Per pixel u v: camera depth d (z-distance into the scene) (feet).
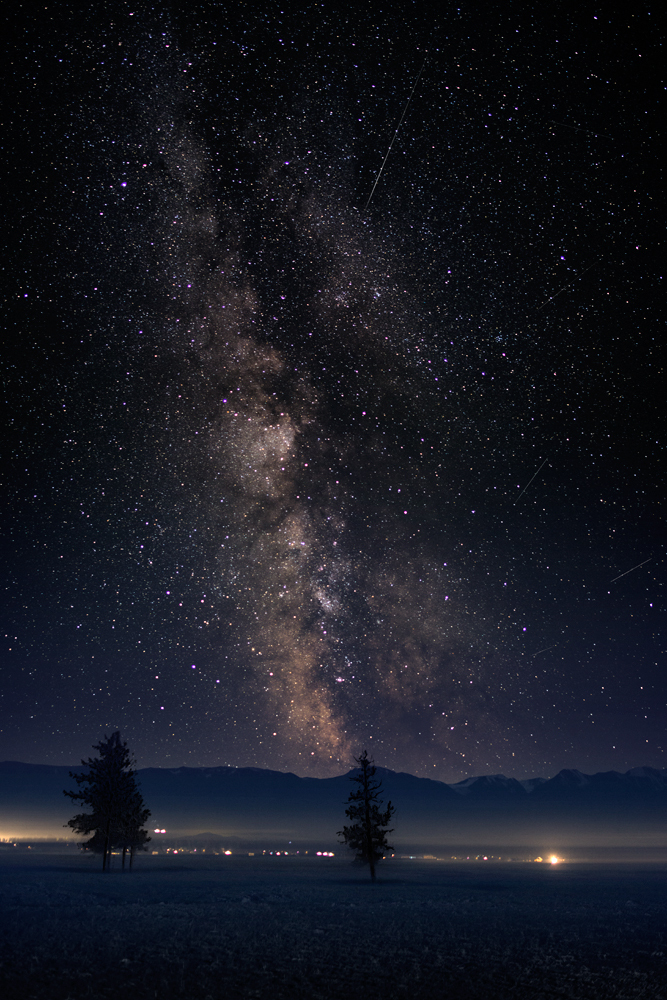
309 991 48.65
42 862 208.54
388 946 68.85
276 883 151.33
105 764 179.01
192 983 49.60
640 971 58.75
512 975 56.24
